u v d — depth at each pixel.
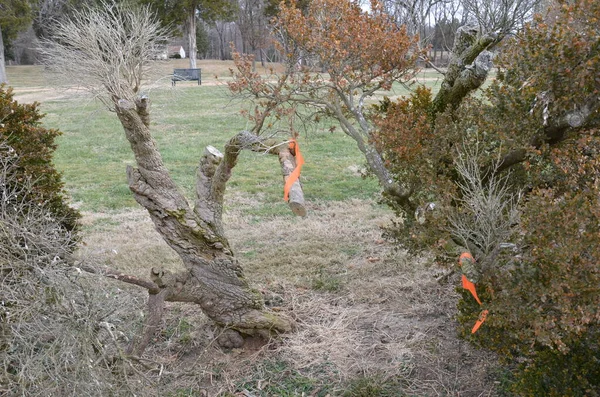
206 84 28.92
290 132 5.62
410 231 4.36
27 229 3.70
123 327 3.75
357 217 8.27
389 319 5.37
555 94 3.74
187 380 4.50
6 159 4.14
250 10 34.59
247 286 4.82
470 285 3.67
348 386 4.38
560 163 3.79
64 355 3.32
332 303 5.71
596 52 3.55
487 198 4.12
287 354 4.83
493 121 4.27
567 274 3.12
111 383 3.47
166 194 4.45
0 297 3.39
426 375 4.50
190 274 4.62
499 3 7.55
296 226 7.93
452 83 5.11
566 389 3.41
